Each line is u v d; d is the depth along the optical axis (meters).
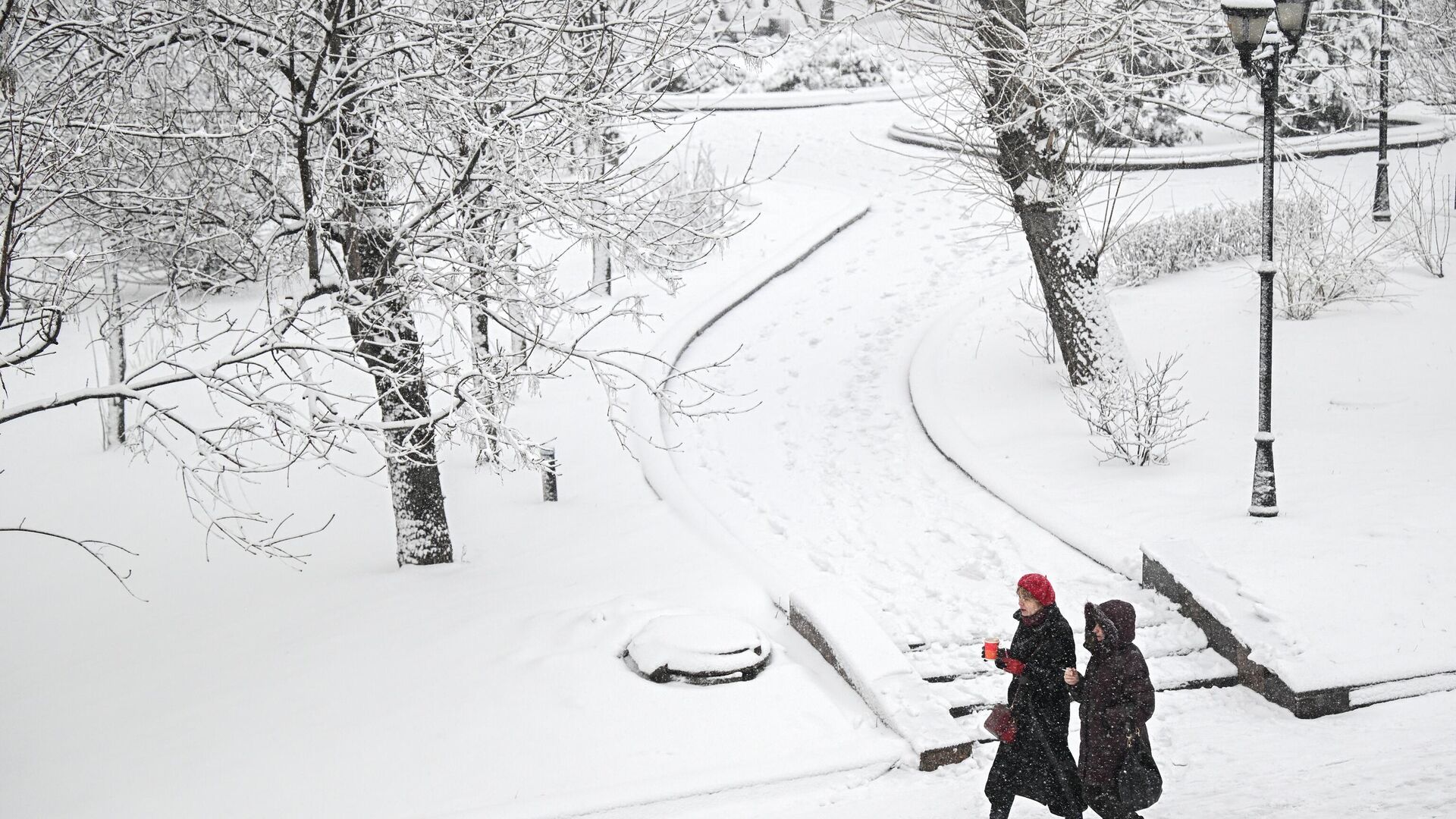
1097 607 6.79
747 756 8.48
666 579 11.60
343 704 9.18
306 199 10.14
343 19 10.19
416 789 8.08
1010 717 6.83
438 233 10.30
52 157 9.26
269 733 8.80
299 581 12.51
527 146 10.29
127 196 10.35
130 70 10.05
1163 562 10.77
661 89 10.93
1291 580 10.34
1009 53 14.90
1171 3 15.32
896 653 9.60
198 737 8.80
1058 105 15.12
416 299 10.72
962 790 8.04
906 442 15.51
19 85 9.77
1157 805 7.25
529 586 11.52
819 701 9.19
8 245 8.29
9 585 13.36
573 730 8.75
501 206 10.41
